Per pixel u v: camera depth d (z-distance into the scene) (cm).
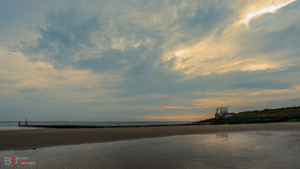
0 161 893
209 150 1129
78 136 2061
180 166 777
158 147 1270
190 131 2789
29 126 7362
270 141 1511
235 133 2311
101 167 771
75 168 760
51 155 1023
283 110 9088
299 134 2055
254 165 787
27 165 813
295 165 782
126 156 980
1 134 2334
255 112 10662
